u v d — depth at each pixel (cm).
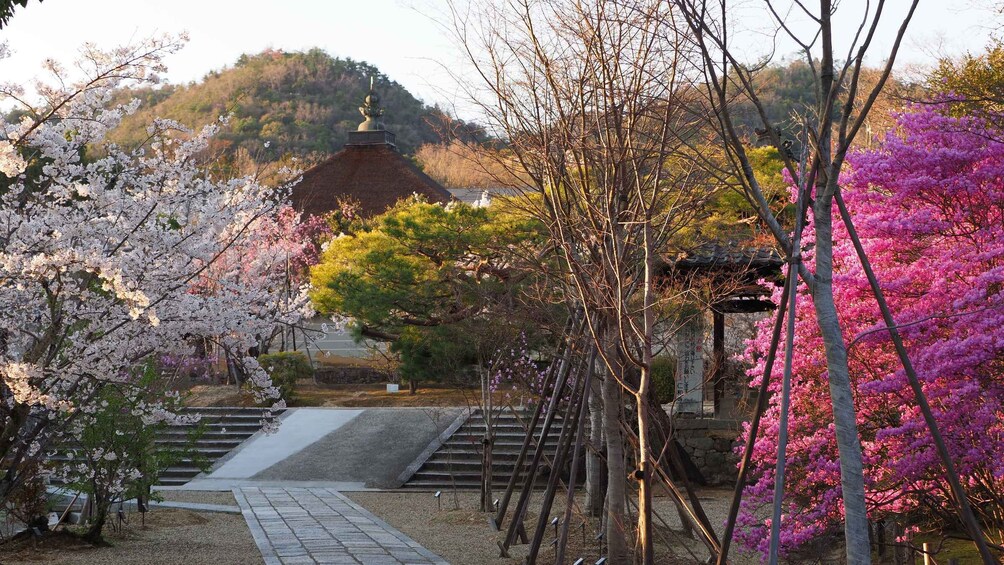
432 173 4959
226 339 1318
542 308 1348
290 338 3625
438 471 2194
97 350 1133
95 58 1068
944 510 815
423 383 3109
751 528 933
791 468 867
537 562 1225
